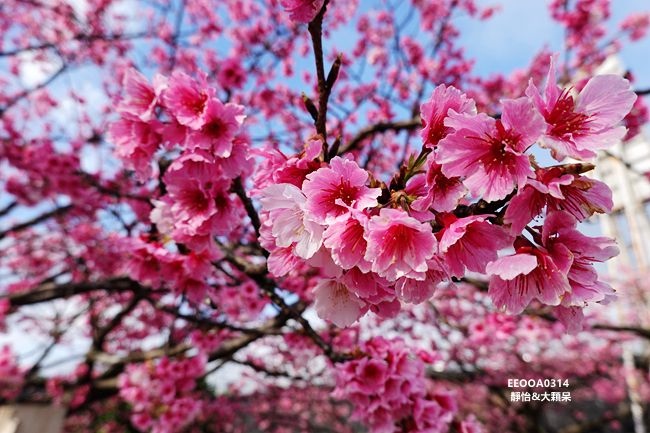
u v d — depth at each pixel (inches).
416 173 46.1
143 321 257.3
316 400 330.3
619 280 434.9
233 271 134.3
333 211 43.4
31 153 201.8
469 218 41.4
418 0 241.3
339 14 243.1
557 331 191.6
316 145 49.1
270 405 337.4
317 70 52.3
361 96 230.8
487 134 39.8
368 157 188.2
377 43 241.6
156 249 85.0
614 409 436.5
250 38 226.2
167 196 79.8
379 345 97.4
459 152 39.9
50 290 160.9
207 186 74.3
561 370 351.6
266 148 54.4
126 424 297.1
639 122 201.6
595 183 39.0
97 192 198.4
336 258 40.7
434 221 44.3
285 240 43.4
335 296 49.4
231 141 68.6
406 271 40.0
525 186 40.0
